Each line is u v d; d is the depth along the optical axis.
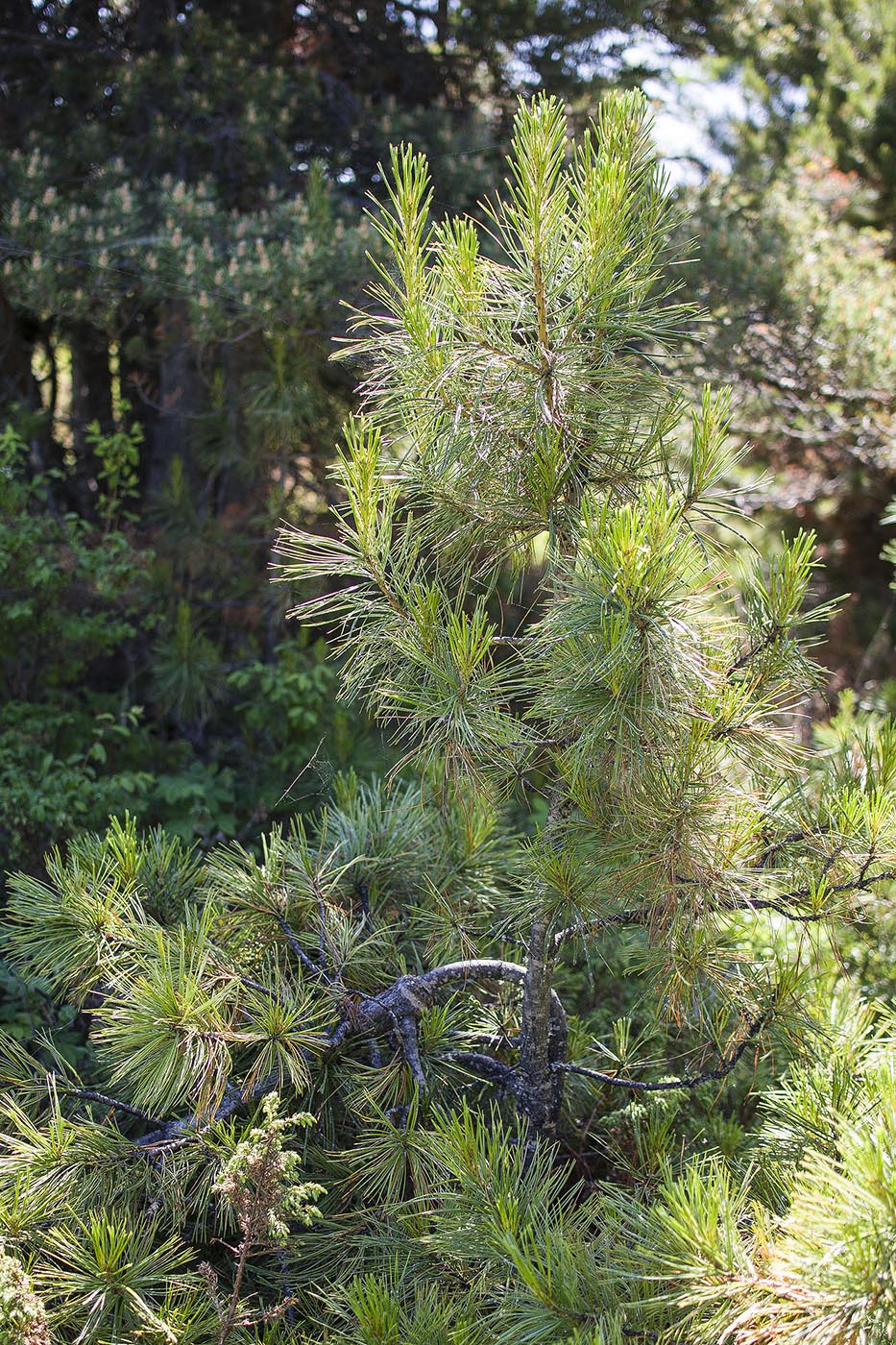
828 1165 1.66
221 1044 2.08
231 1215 2.09
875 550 9.37
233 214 5.65
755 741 1.88
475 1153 1.86
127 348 5.89
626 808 1.87
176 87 6.12
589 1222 1.86
